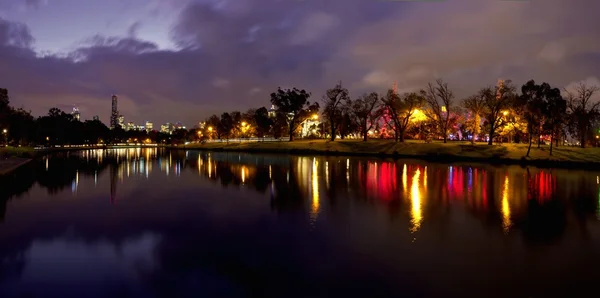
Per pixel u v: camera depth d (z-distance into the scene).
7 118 81.38
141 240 16.56
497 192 28.56
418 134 107.69
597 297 10.80
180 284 11.86
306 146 93.69
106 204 24.80
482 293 11.10
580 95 70.31
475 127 84.38
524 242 15.89
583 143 68.38
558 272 12.63
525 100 64.69
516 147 66.56
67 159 75.12
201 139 180.25
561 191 29.05
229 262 13.75
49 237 17.09
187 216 21.08
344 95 102.25
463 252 14.59
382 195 27.31
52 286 11.81
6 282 12.11
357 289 11.38
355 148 86.00
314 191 29.45
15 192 30.17
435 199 25.62
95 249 15.37
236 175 42.25
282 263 13.55
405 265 13.27
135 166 56.66
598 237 16.55
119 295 11.16
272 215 21.08
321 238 16.53
